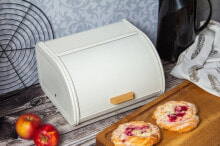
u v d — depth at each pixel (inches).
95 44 48.9
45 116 50.3
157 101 49.3
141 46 49.9
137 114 47.1
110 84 46.6
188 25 58.9
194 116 45.6
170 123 44.4
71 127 48.1
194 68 55.8
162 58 63.3
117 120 49.3
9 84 55.9
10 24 52.4
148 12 64.1
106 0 58.3
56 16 55.2
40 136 43.1
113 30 52.5
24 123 44.7
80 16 57.3
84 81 45.3
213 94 51.0
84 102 45.3
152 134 42.3
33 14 53.4
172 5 57.1
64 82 44.9
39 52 50.4
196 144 42.8
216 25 63.1
